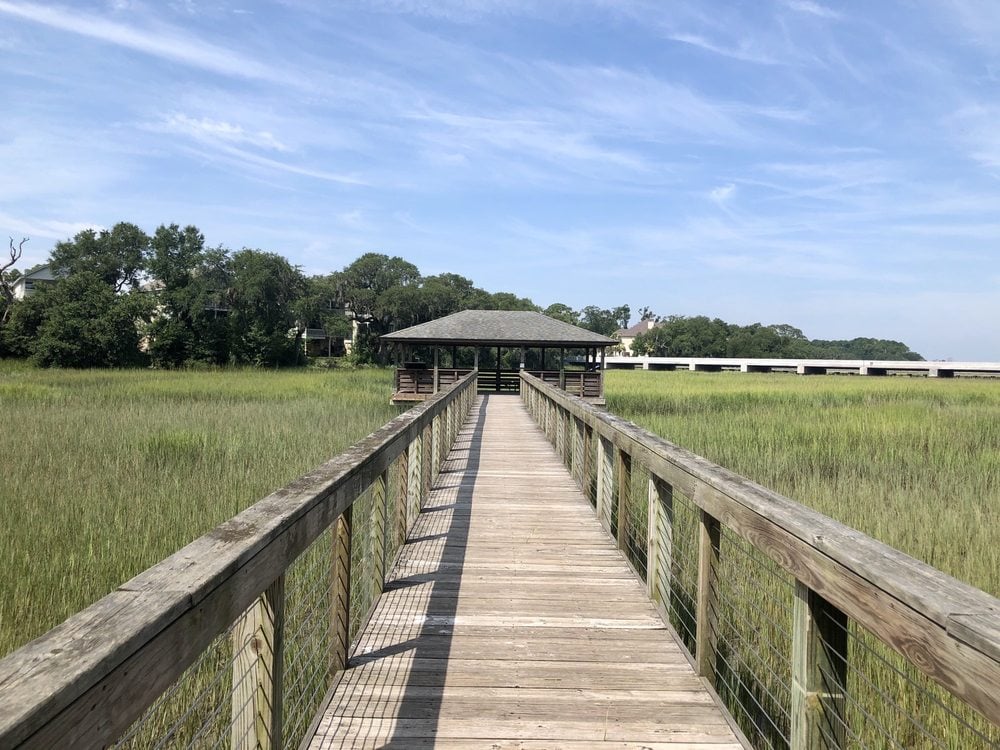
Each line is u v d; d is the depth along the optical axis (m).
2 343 45.97
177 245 54.28
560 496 7.20
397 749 2.52
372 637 3.58
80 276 48.69
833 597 1.80
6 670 0.99
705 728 2.69
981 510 7.89
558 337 24.70
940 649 1.33
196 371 44.56
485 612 3.95
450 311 69.44
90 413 17.20
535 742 2.57
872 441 13.92
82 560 5.97
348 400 23.44
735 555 5.25
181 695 3.48
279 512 2.00
